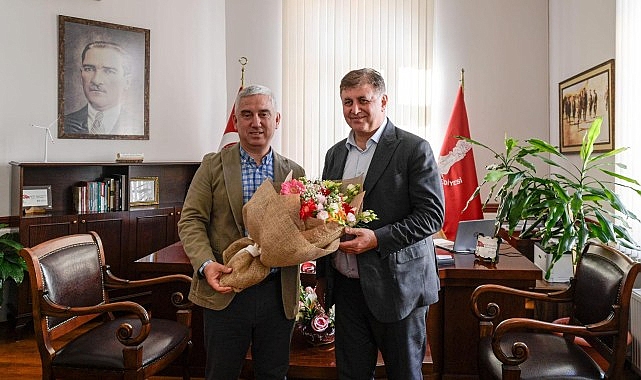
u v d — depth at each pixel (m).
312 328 2.71
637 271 2.25
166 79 5.58
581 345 3.25
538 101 5.73
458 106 5.11
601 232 3.25
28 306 4.33
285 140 5.88
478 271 3.12
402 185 2.13
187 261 3.24
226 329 2.14
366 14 5.83
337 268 2.24
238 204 2.17
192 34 5.71
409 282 2.12
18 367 3.66
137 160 5.16
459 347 3.23
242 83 5.60
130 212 4.98
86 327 4.57
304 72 5.86
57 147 4.94
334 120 5.86
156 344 2.55
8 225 4.63
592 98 4.44
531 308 4.44
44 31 4.83
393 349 2.17
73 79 5.00
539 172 5.70
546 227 3.14
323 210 1.92
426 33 5.82
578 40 4.85
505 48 5.74
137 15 5.38
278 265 1.97
